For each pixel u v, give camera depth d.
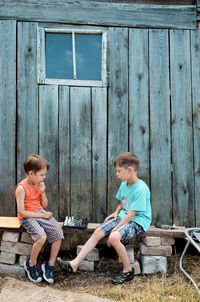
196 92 3.24
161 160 3.19
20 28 3.14
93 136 3.17
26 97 3.12
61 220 3.11
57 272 2.68
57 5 3.18
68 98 3.16
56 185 3.12
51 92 3.15
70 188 3.13
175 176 3.19
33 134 3.12
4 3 3.13
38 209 2.66
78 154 3.15
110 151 3.17
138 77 3.21
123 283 2.48
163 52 3.24
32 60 3.14
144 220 2.66
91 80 3.23
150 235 2.69
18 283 2.43
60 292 2.32
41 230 2.48
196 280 2.54
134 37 3.23
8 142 3.10
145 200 2.61
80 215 3.13
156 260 2.68
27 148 3.12
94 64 3.26
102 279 2.59
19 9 3.15
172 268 2.80
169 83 3.24
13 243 2.63
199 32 3.26
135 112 3.20
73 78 3.22
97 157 3.16
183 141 3.21
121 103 3.20
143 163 3.18
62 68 3.22
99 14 3.21
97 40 3.26
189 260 2.99
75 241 3.14
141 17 3.24
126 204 2.75
